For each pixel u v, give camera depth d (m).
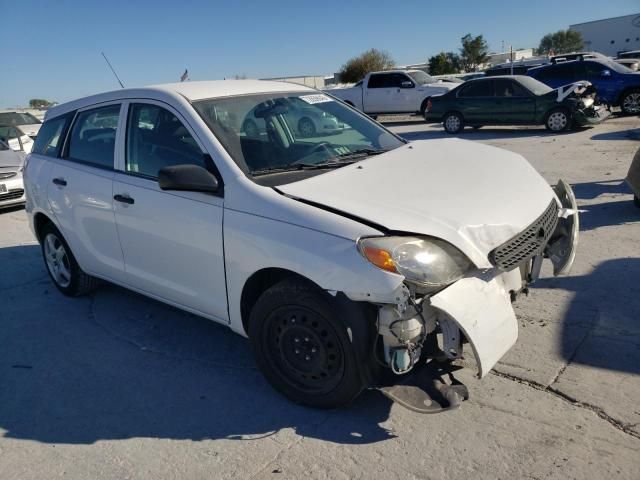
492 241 2.79
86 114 4.50
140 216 3.76
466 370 3.36
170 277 3.74
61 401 3.48
